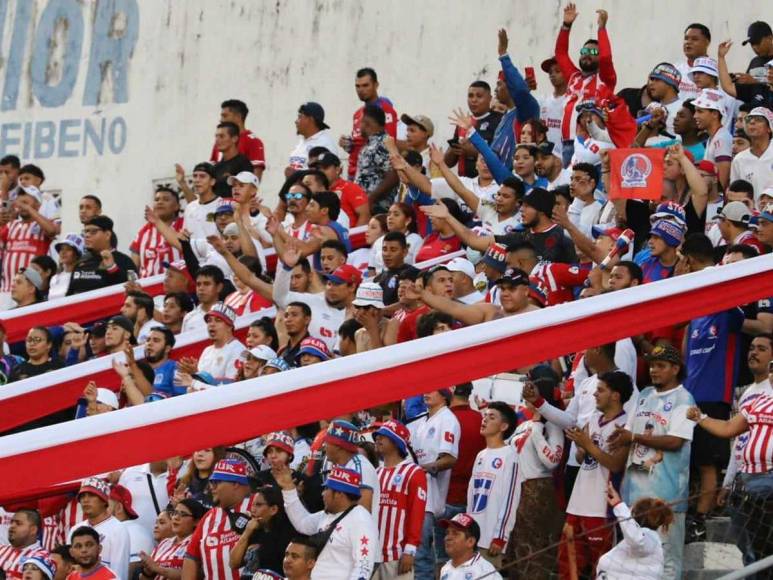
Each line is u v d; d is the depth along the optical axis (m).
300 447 33.25
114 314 45.16
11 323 44.28
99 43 61.97
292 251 37.66
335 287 37.53
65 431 18.34
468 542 27.78
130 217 60.72
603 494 28.48
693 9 49.66
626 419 28.91
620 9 51.00
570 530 28.73
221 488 30.73
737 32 48.91
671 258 32.78
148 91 60.84
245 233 42.84
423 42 55.19
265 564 29.05
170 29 60.72
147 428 18.83
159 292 46.06
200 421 19.27
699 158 40.66
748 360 28.88
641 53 50.41
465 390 31.95
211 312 37.97
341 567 27.59
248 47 59.03
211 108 59.53
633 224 35.94
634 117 45.91
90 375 36.84
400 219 41.16
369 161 47.31
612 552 26.28
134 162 60.81
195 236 47.28
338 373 20.62
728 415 30.66
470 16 54.25
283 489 28.88
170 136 60.25
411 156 45.81
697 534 28.64
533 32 52.69
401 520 29.77
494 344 22.67
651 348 31.16
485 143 41.91
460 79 54.25
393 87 55.59
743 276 26.02
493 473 30.12
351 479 27.92
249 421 19.53
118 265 47.03
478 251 38.41
